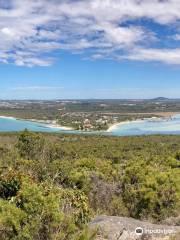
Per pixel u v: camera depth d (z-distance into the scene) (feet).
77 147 196.75
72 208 30.63
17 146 104.83
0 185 35.55
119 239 27.61
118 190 47.75
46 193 29.78
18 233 23.43
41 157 94.22
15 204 25.17
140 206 42.96
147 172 54.60
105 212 42.60
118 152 170.81
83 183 46.96
